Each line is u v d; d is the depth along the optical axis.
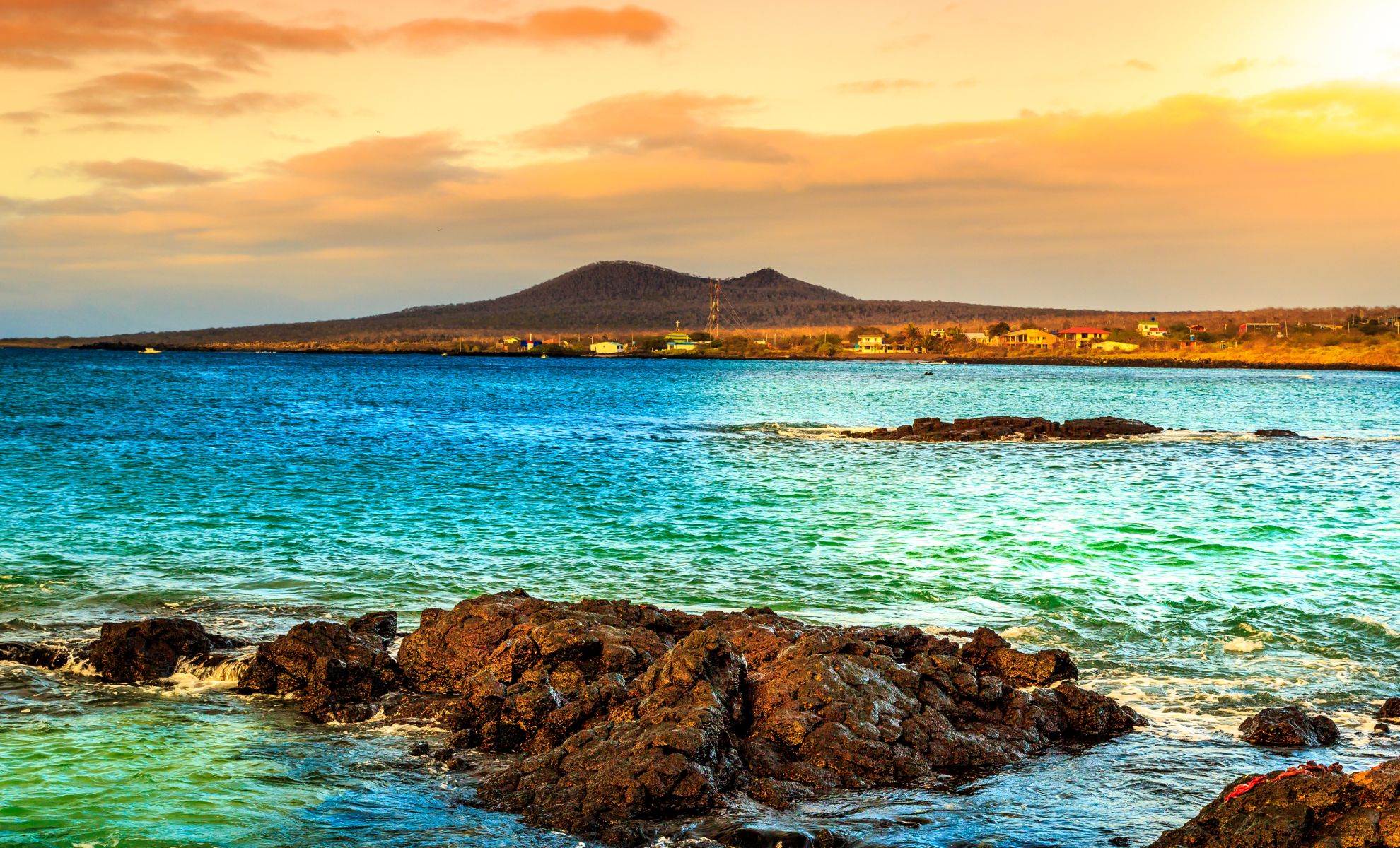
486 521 31.45
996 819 11.84
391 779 12.92
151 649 16.84
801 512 33.91
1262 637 19.42
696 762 12.29
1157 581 24.00
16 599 21.20
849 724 13.54
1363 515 33.84
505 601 17.83
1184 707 15.76
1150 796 12.52
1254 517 33.28
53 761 13.17
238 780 12.79
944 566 25.52
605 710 13.99
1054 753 13.90
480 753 13.77
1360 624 20.20
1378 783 9.67
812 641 15.78
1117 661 18.03
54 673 16.52
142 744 13.83
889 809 12.09
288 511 32.59
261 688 16.05
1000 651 16.38
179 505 33.25
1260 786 10.33
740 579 24.08
